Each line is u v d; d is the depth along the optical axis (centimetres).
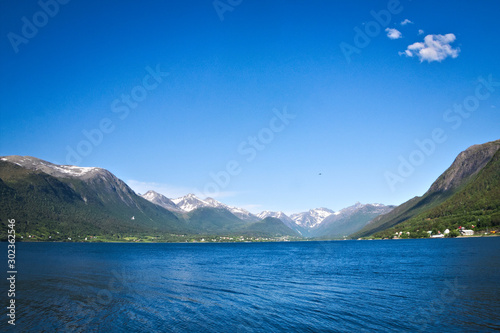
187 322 3269
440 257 9938
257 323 3225
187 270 7988
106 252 16925
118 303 4078
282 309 3747
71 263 9538
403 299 4169
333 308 3766
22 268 7994
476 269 6650
